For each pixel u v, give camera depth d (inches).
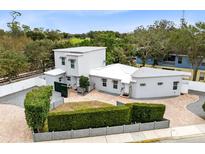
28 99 626.5
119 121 660.1
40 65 1625.2
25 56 1429.6
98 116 639.8
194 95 1029.8
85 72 1105.4
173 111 812.6
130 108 678.5
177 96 1008.2
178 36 1330.0
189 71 1446.9
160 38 1551.4
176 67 1515.7
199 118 745.6
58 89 1031.0
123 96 991.6
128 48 1812.3
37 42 1628.9
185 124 694.5
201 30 1181.7
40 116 579.8
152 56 1611.7
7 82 1283.2
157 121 685.3
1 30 2322.8
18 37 2209.6
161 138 603.2
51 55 1622.8
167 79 981.8
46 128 645.9
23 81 1115.9
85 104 881.5
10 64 1210.6
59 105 865.5
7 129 652.1
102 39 1763.0
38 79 1183.6
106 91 1069.8
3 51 1317.7
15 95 1014.4
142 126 647.1
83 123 631.8
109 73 1068.5
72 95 1013.2
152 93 981.2
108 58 1488.7
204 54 1218.0
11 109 823.1
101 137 609.0
